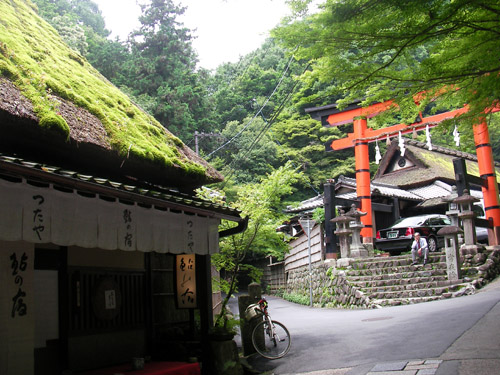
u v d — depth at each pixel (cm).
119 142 699
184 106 3469
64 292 648
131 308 777
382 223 2359
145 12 3875
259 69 4678
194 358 736
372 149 4094
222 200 1088
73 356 654
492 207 1775
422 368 584
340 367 678
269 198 1105
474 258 1551
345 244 1758
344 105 705
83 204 552
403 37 543
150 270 824
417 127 1766
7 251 539
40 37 855
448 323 874
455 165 1692
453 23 533
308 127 4066
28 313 554
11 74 618
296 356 824
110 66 3491
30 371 549
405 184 2778
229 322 808
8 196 474
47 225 509
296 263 2466
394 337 825
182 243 702
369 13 514
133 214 621
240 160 3616
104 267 733
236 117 4491
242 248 1112
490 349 630
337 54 592
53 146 638
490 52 570
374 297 1473
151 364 708
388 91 651
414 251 1592
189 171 829
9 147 620
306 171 3897
